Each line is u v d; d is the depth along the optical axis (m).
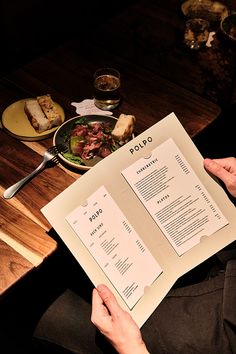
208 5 1.47
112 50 1.28
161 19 1.41
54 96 1.13
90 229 0.79
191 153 0.86
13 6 1.64
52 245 0.83
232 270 0.86
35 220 0.87
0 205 0.89
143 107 1.12
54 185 0.94
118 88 1.10
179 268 0.84
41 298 1.24
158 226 0.84
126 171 0.82
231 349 0.81
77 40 1.30
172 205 0.85
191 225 0.85
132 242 0.81
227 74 1.24
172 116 0.85
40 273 1.23
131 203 0.82
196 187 0.86
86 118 1.04
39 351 1.00
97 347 0.91
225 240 0.86
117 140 1.00
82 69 1.21
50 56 1.24
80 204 0.79
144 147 0.83
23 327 1.22
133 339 0.77
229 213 0.87
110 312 0.78
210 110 1.13
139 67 1.23
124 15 1.41
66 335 0.93
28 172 0.96
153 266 0.82
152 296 0.81
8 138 1.02
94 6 1.98
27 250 0.82
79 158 0.97
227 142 1.58
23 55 1.79
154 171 0.84
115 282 0.80
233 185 0.88
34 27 1.77
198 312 0.86
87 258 0.79
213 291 0.88
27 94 1.13
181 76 1.23
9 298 1.23
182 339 0.84
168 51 1.30
